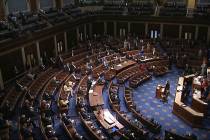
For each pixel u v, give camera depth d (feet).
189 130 60.85
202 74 81.76
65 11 111.75
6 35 75.56
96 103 65.92
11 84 76.33
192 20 110.42
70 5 119.34
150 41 111.75
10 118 58.85
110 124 57.57
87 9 123.95
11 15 85.30
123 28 123.03
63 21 103.30
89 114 62.54
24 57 83.15
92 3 125.39
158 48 106.22
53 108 65.21
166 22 115.34
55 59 90.68
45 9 105.50
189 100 73.77
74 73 81.76
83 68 86.69
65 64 87.76
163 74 90.58
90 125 56.39
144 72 88.89
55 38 99.30
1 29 77.82
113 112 65.10
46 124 55.77
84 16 115.96
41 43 91.66
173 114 67.51
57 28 98.43
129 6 122.72
